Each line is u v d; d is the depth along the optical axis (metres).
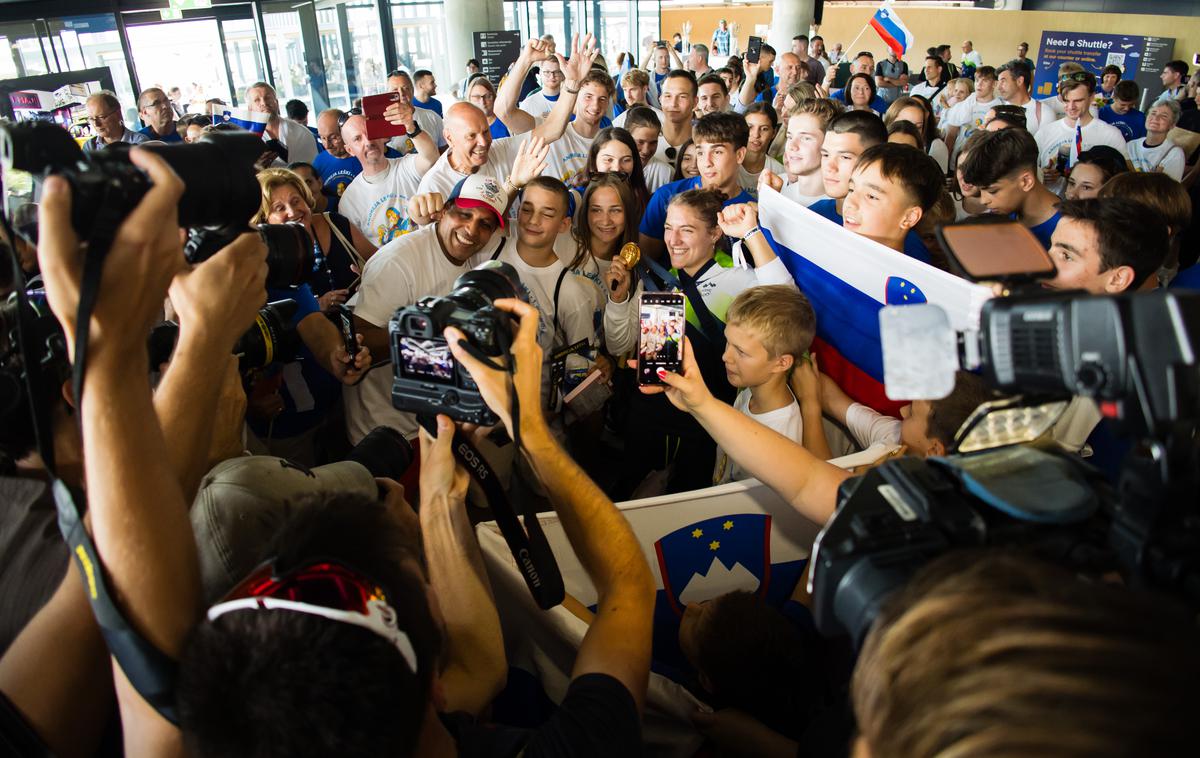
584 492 1.09
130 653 0.70
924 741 0.42
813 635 1.77
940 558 0.52
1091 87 5.39
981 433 0.86
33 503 1.03
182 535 0.73
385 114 4.10
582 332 2.85
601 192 2.94
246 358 1.76
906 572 0.69
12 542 1.00
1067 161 5.14
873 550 0.72
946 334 0.81
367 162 4.32
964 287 1.94
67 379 1.05
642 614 1.06
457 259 2.65
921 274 2.05
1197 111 7.53
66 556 1.00
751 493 1.84
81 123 5.87
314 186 4.05
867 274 2.24
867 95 6.58
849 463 1.83
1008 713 0.39
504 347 1.05
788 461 1.47
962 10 16.12
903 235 2.49
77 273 0.65
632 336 2.89
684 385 1.55
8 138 0.72
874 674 0.49
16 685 0.79
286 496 1.14
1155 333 0.60
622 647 1.01
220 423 1.38
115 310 0.67
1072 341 0.65
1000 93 7.13
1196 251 4.43
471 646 1.17
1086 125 5.46
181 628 0.71
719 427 1.54
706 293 2.77
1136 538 0.63
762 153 4.44
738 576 1.91
